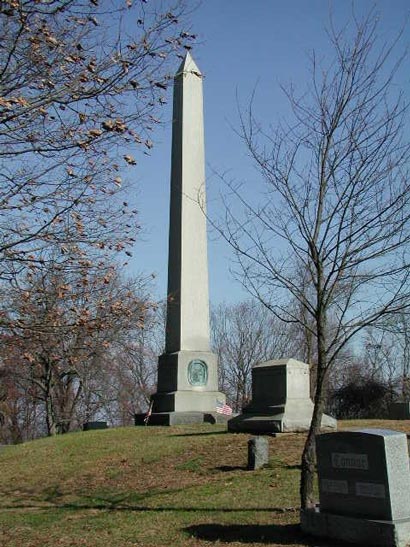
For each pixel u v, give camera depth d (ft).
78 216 34.19
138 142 34.09
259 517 33.12
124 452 57.52
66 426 134.31
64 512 40.32
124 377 172.45
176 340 85.71
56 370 120.47
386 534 25.12
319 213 34.01
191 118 90.58
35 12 30.91
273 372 60.18
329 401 141.90
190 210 87.81
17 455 64.39
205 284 87.35
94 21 32.81
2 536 35.32
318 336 33.06
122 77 32.81
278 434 55.52
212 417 79.66
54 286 35.68
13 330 34.94
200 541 30.01
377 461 26.30
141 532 32.81
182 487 42.80
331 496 27.96
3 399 146.82
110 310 37.81
